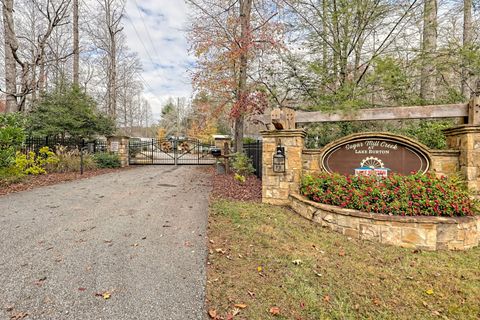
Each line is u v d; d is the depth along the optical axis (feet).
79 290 6.62
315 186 13.53
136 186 21.42
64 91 35.32
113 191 19.15
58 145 30.45
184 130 120.26
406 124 21.52
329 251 9.43
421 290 7.07
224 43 26.63
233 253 8.96
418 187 11.22
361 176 13.15
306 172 15.46
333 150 14.75
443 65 19.13
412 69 20.36
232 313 5.92
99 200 16.22
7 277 7.11
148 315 5.79
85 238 10.05
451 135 13.46
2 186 18.79
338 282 7.35
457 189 11.25
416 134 19.19
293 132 15.19
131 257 8.52
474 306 6.40
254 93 25.35
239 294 6.63
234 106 26.21
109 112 56.49
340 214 11.30
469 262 8.82
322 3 21.45
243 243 9.83
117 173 29.63
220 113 31.73
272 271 7.81
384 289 7.08
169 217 12.96
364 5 20.01
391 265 8.50
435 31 20.62
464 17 23.36
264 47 24.93
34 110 33.68
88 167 29.99
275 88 23.89
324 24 21.56
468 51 17.89
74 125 33.30
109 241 9.81
